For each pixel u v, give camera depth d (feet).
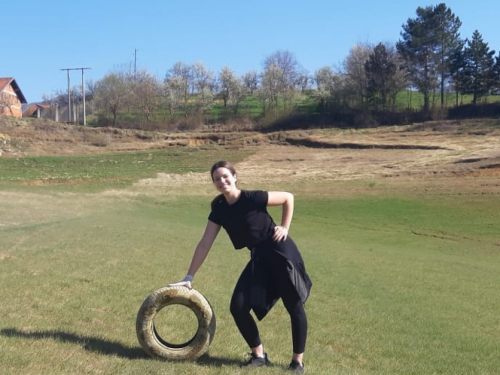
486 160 181.88
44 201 132.26
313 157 220.84
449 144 222.48
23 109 399.03
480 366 27.81
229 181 19.56
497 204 130.41
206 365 20.01
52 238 63.87
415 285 54.08
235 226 19.79
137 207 136.67
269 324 31.71
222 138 271.49
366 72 312.71
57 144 255.50
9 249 52.26
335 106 313.73
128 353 20.86
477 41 295.07
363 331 32.76
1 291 32.12
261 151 239.91
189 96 357.00
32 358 18.71
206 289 40.24
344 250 85.97
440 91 321.93
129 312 29.71
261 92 342.44
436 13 306.35
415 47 310.04
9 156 231.71
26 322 24.63
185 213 130.41
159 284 39.55
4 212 101.60
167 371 18.63
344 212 132.87
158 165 217.77
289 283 19.56
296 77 355.77
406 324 36.06
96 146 259.60
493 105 286.05
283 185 171.01
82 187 172.04
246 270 19.98
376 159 207.00
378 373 23.90
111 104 325.01
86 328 24.77
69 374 17.57
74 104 363.76
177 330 26.81
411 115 288.92
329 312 37.19
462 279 61.26
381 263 70.74
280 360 23.12
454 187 149.69
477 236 108.27
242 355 22.80
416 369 25.81
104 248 57.57
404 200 140.77
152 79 349.61
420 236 108.99
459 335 34.55
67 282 36.55
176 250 61.62
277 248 19.62
